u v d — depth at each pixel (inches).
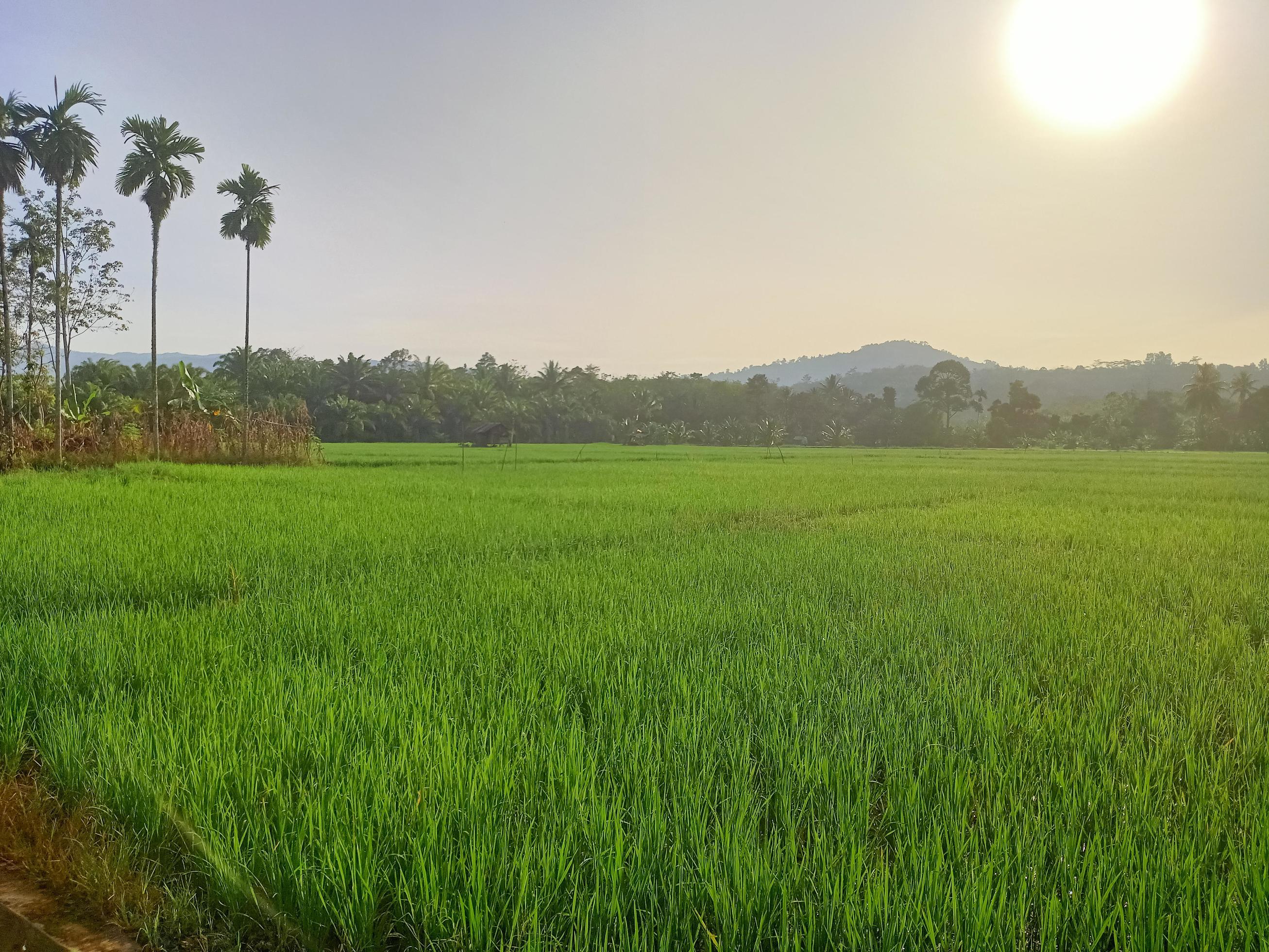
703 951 87.4
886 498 663.1
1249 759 136.9
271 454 1045.2
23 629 197.6
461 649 193.0
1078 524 494.6
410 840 102.0
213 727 135.0
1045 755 138.3
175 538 349.4
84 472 759.1
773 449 2593.5
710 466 1259.2
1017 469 1279.5
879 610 247.4
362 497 577.0
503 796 115.0
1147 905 92.4
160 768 120.0
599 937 86.9
